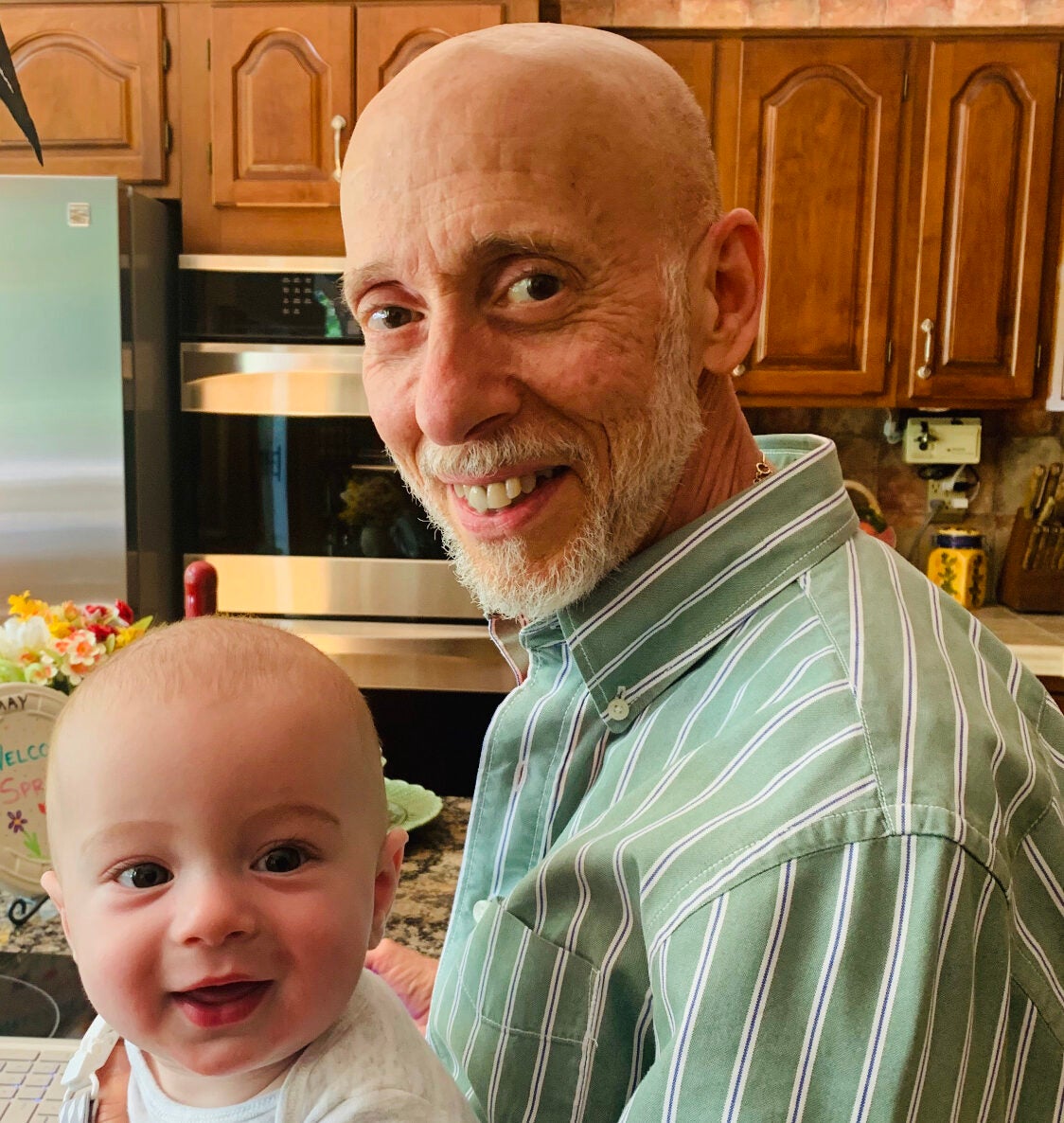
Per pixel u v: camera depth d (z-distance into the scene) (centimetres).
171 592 240
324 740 54
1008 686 66
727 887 48
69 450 210
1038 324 227
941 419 253
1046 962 51
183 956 48
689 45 224
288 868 52
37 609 109
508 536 72
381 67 217
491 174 65
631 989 58
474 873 79
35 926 94
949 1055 44
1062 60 219
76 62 223
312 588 229
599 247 66
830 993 45
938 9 220
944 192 223
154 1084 57
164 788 50
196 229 227
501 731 78
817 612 62
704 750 58
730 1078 45
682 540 70
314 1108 52
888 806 47
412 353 74
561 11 225
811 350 229
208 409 224
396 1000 62
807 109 223
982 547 255
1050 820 53
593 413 69
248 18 218
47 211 203
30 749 97
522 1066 60
